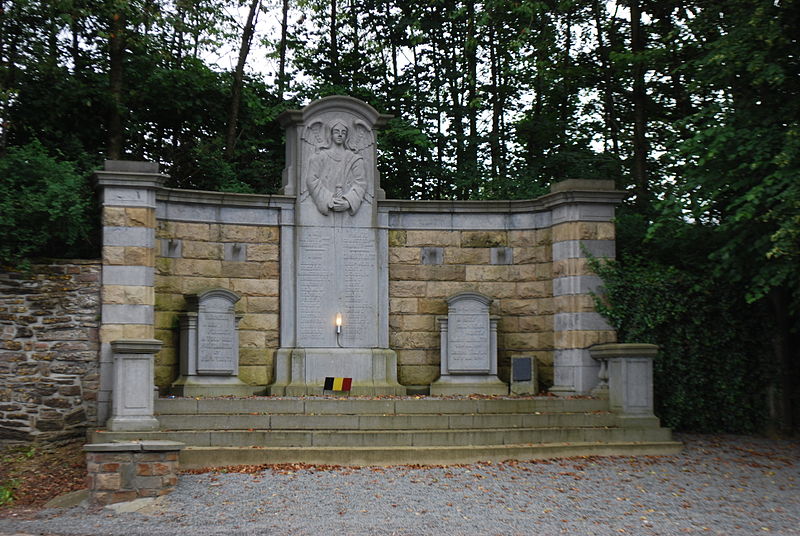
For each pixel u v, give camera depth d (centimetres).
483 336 1916
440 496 1244
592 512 1185
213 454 1393
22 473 1452
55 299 1617
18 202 1595
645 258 1955
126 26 2142
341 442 1485
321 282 1895
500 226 1988
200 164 2300
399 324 1947
